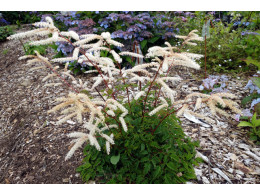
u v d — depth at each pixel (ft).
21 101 12.41
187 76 13.30
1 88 14.48
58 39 4.34
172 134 6.74
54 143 8.84
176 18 18.53
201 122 9.55
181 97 11.19
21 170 7.98
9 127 10.94
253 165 7.27
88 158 6.70
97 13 14.33
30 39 21.59
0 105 12.68
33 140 9.32
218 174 6.97
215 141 8.41
